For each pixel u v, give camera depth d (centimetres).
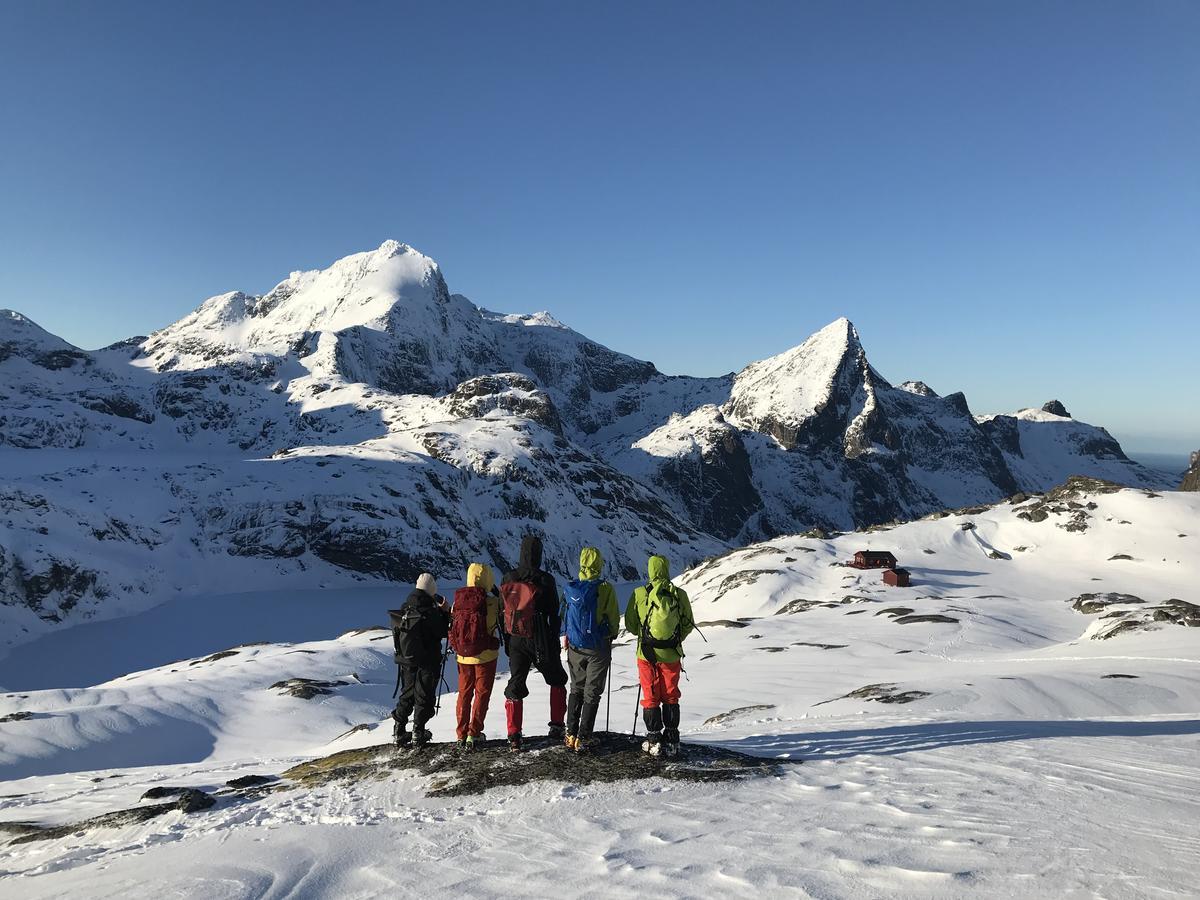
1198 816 703
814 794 838
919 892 535
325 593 18450
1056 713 2048
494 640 1139
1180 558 12500
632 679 4269
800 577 12706
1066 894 517
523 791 921
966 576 12469
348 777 1100
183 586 18162
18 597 15025
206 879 711
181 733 5069
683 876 607
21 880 841
